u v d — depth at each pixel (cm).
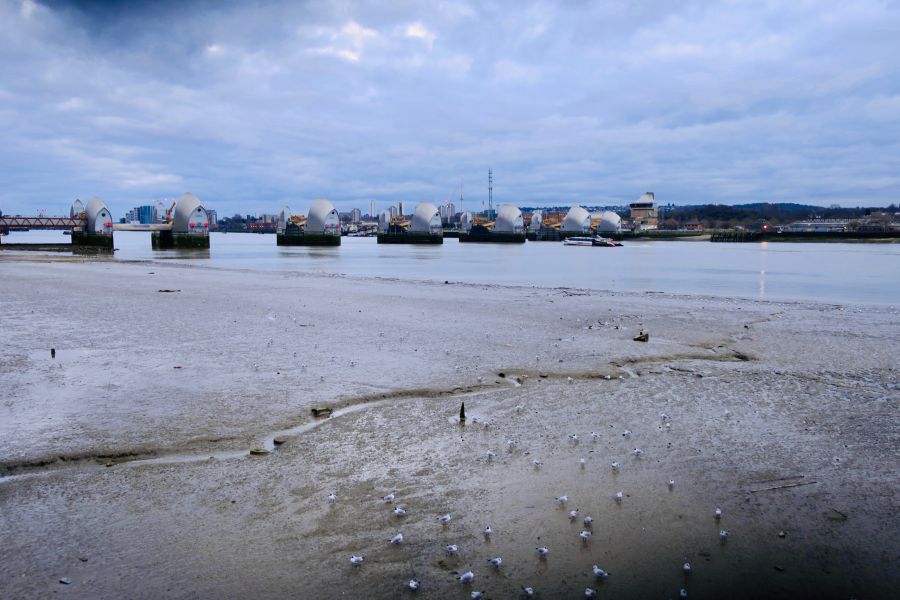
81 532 661
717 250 11988
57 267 5212
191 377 1317
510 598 553
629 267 6444
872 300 3077
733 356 1585
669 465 862
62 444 912
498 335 1866
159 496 750
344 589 563
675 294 3300
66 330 1911
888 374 1395
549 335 1872
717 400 1180
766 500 755
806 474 834
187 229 10588
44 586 561
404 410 1106
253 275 4509
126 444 915
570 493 769
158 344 1686
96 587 561
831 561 620
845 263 7056
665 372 1404
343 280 4100
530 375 1362
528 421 1048
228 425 1008
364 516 705
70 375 1333
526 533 669
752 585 577
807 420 1061
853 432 1000
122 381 1282
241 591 558
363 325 2042
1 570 586
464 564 608
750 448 928
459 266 6650
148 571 588
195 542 643
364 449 912
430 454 895
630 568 604
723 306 2698
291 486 782
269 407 1102
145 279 3931
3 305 2519
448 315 2311
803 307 2692
